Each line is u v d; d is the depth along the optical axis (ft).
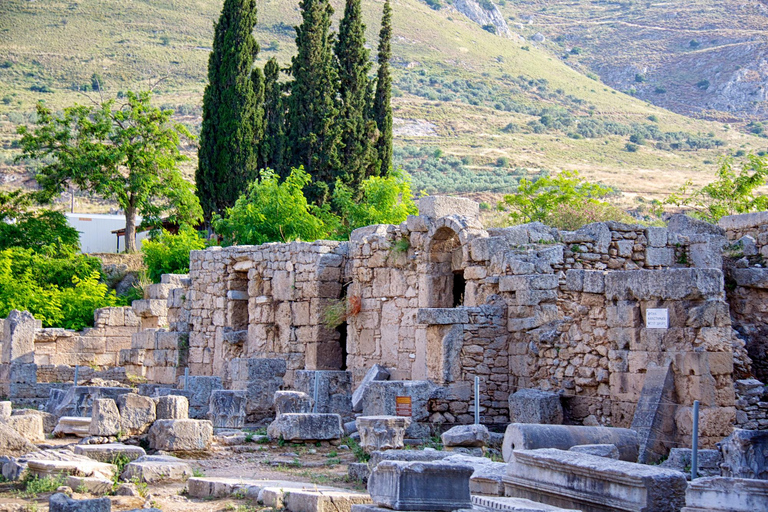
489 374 90.33
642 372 74.23
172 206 218.59
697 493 45.06
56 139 222.07
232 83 195.11
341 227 176.14
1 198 221.46
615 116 654.94
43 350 153.69
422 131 539.29
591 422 78.33
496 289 94.94
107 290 193.98
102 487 58.80
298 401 84.43
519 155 483.92
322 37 196.03
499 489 53.06
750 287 89.86
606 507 46.60
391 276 111.75
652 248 98.07
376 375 106.22
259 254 129.49
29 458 65.21
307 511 52.75
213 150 197.67
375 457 61.36
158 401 77.46
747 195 165.89
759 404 72.74
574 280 80.79
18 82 609.01
